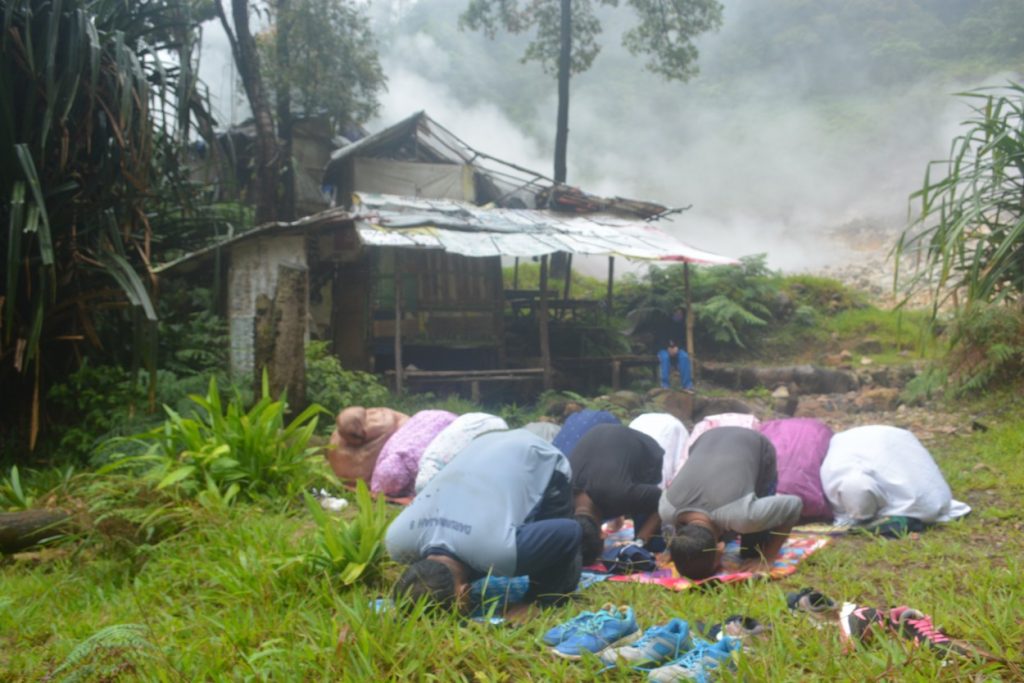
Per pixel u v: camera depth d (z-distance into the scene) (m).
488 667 3.43
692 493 5.05
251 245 8.88
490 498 4.24
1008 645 3.45
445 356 15.95
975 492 6.58
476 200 18.80
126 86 7.75
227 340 9.05
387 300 15.21
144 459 6.08
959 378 9.97
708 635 3.79
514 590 4.46
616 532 6.23
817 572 4.89
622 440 5.68
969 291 9.47
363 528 4.61
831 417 11.58
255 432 6.41
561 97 21.66
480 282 15.90
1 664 3.93
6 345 7.88
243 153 20.75
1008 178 8.81
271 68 20.70
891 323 17.25
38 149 7.83
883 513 5.83
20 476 7.42
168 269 9.30
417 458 6.73
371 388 9.93
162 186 9.87
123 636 3.60
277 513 6.07
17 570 5.34
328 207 18.98
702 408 12.35
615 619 3.69
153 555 5.23
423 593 3.91
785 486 5.94
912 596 4.27
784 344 17.28
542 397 13.41
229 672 3.55
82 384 8.21
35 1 7.80
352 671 3.42
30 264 8.00
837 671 3.28
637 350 16.61
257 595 4.29
